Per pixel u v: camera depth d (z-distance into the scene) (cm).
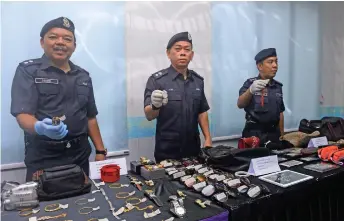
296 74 283
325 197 134
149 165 141
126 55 200
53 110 144
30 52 170
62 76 148
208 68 234
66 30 144
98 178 133
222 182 119
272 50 208
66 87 148
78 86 152
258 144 170
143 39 205
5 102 165
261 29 259
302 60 285
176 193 113
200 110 192
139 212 96
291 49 278
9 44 163
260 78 213
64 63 150
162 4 210
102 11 189
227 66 244
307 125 220
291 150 179
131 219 90
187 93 182
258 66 213
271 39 266
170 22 214
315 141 186
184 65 178
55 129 127
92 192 114
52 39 142
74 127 148
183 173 131
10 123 167
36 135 140
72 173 112
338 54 302
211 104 239
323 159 158
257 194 107
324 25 294
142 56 206
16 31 165
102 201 105
